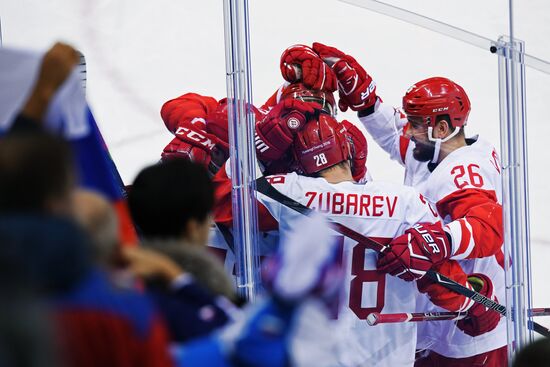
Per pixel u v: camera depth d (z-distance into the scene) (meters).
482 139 14.80
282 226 14.23
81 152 8.77
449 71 14.69
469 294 14.77
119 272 6.79
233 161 13.85
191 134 14.03
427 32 14.59
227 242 14.05
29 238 5.12
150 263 7.20
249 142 13.87
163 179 8.02
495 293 14.87
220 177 14.07
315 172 14.27
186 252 7.72
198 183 8.08
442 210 14.72
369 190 14.45
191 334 7.01
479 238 14.73
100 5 13.80
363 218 14.44
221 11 14.05
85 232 5.57
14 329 4.50
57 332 4.70
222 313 7.15
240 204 13.84
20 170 5.32
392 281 14.56
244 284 13.84
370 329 14.51
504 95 14.76
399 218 14.55
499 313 14.90
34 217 5.22
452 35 14.65
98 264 6.32
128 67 13.88
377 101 14.49
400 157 14.58
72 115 8.04
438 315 14.73
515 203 14.77
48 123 7.85
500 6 14.87
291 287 5.69
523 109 14.86
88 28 13.78
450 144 14.67
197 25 14.02
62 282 5.25
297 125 14.21
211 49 14.05
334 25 14.32
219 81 14.09
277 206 14.20
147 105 13.96
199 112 14.05
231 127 13.84
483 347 14.90
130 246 7.69
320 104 14.30
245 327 5.98
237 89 13.84
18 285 4.68
